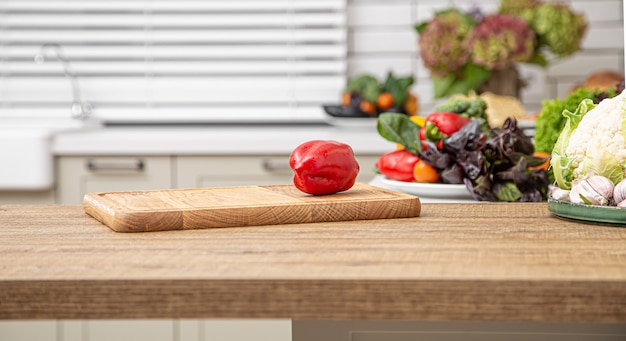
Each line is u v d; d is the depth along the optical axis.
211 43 3.62
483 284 0.83
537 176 1.54
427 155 1.58
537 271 0.87
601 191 1.17
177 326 2.79
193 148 2.85
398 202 1.25
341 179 1.32
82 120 3.51
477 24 3.00
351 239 1.07
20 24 3.59
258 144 2.85
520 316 0.83
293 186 1.47
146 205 1.20
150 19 3.58
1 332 2.80
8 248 1.02
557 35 3.00
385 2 3.57
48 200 2.88
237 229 1.16
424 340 1.23
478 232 1.11
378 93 3.13
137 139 2.85
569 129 1.27
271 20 3.56
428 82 3.58
